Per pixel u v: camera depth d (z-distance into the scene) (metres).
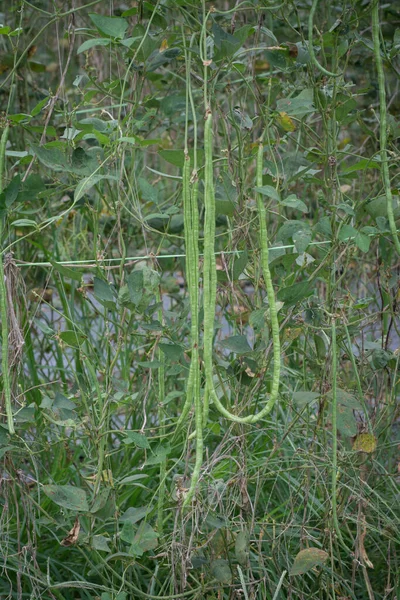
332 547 1.86
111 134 1.85
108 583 1.94
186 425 1.86
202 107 2.59
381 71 1.69
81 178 1.91
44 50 3.48
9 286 1.74
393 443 2.17
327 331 1.88
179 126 2.86
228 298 2.11
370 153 2.99
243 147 2.05
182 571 1.70
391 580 2.02
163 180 3.59
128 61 1.99
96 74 3.12
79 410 1.88
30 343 2.47
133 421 2.33
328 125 1.99
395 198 1.90
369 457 1.91
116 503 1.93
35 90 2.75
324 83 2.03
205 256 1.46
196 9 1.75
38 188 1.68
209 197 1.45
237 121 2.01
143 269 1.71
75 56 3.26
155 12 1.80
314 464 1.85
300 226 1.72
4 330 1.64
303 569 1.68
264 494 2.25
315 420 2.25
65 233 3.26
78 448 2.30
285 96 2.22
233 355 2.45
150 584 1.89
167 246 2.88
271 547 1.96
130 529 1.68
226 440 1.78
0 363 1.80
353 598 1.84
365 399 2.18
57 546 2.01
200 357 1.68
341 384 2.01
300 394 1.76
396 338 3.29
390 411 2.20
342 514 1.87
